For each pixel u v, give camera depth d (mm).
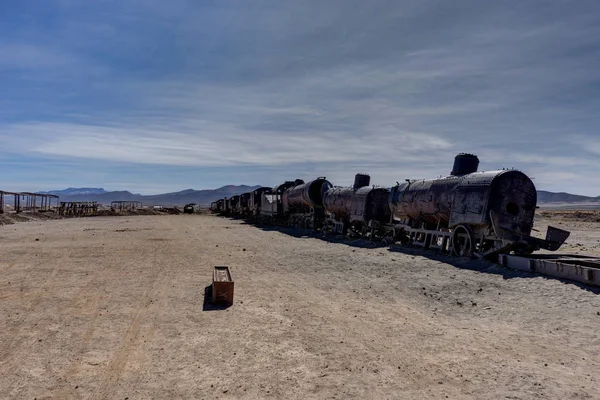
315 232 34906
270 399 6211
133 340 8766
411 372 7176
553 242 16219
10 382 6762
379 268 17234
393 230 25016
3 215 50188
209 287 13797
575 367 7285
